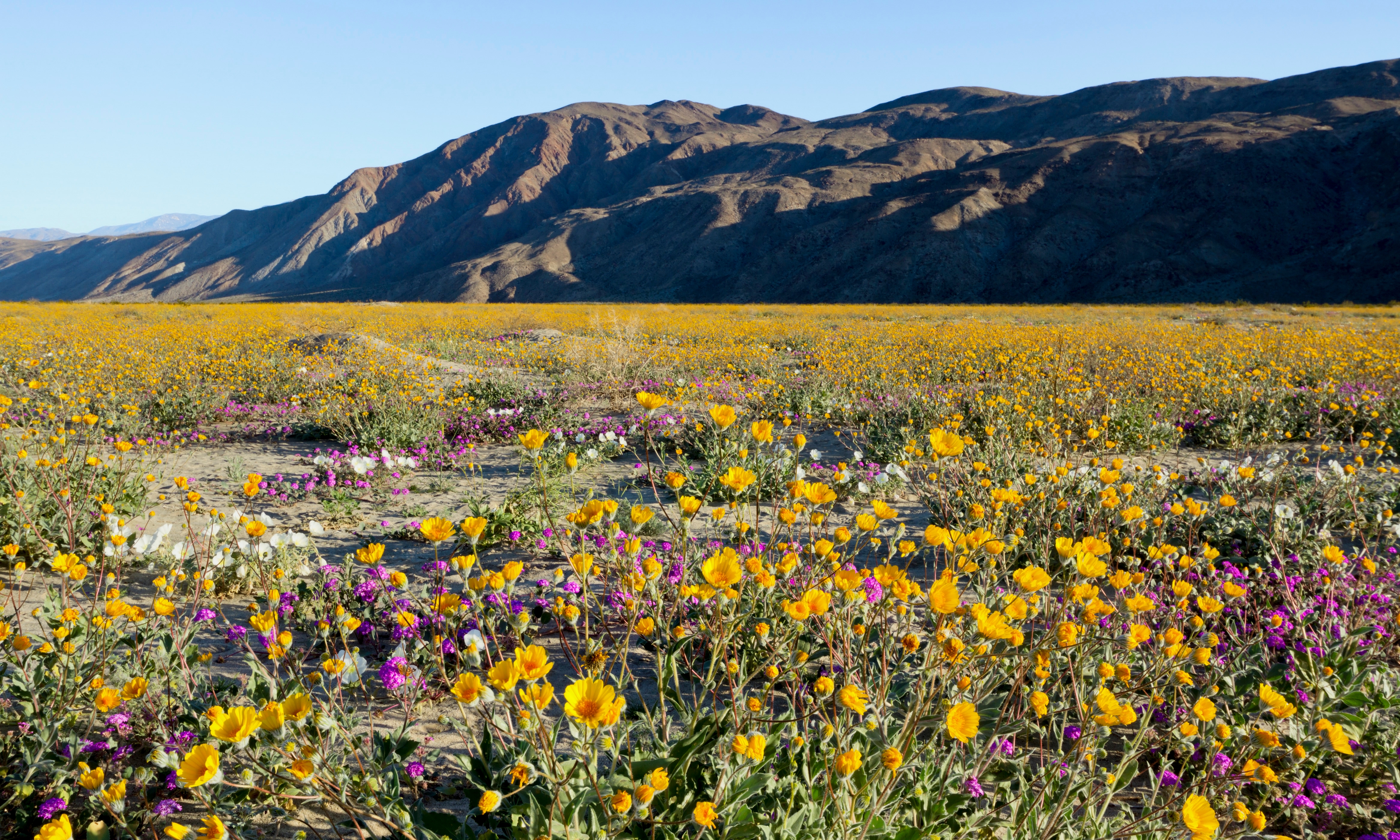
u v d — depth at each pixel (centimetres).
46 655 254
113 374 1151
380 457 711
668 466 676
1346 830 225
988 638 187
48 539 427
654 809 174
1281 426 801
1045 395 876
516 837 166
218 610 376
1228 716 251
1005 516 369
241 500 589
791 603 177
